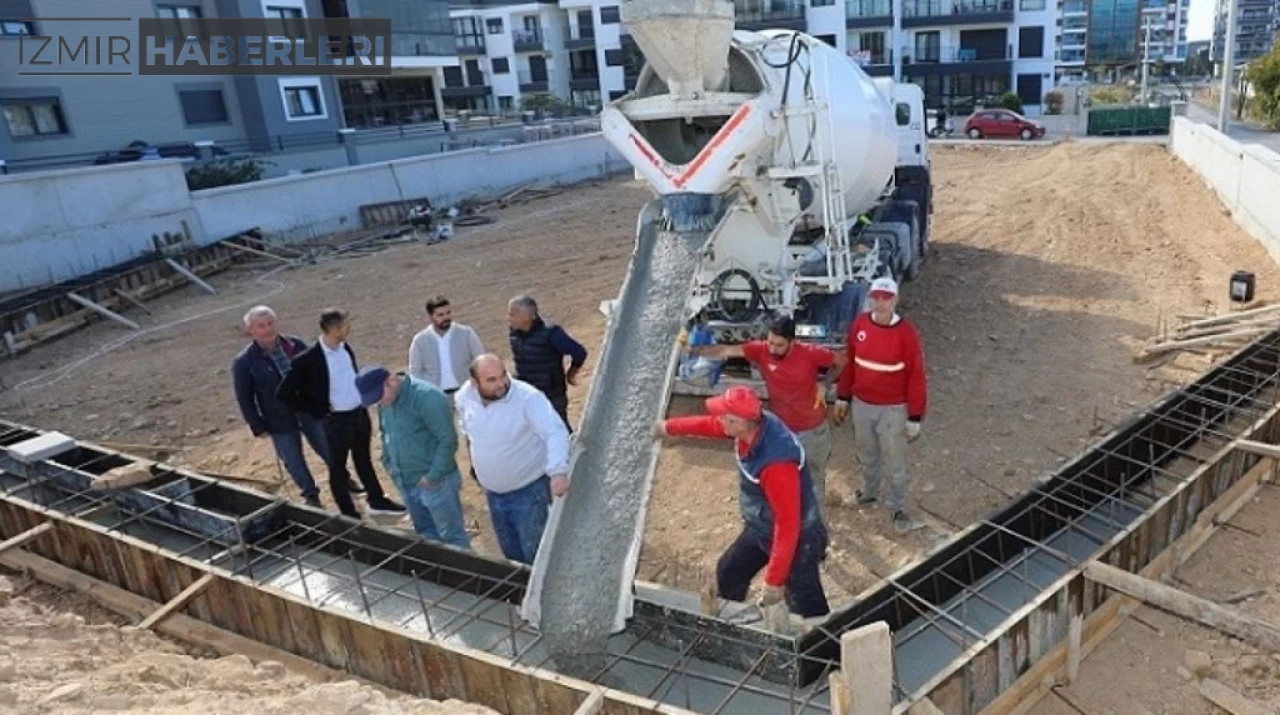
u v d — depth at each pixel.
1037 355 8.16
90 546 5.38
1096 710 3.88
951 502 5.68
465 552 4.80
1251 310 8.48
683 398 7.39
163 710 3.39
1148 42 42.47
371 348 10.00
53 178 13.73
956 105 40.62
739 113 5.76
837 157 6.74
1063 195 16.66
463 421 4.57
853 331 5.15
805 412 4.87
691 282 5.59
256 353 5.61
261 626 4.70
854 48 40.03
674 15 5.48
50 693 3.45
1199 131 16.78
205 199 15.87
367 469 5.82
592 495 4.53
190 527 5.49
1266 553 4.89
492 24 48.72
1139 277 10.58
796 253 6.86
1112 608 4.32
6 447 6.65
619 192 21.19
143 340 11.31
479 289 12.30
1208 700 3.88
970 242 13.41
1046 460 6.12
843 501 5.75
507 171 21.92
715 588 4.43
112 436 8.02
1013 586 4.68
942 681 3.51
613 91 47.16
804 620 4.14
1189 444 5.93
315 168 23.75
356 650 4.36
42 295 12.45
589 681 4.00
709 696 4.01
